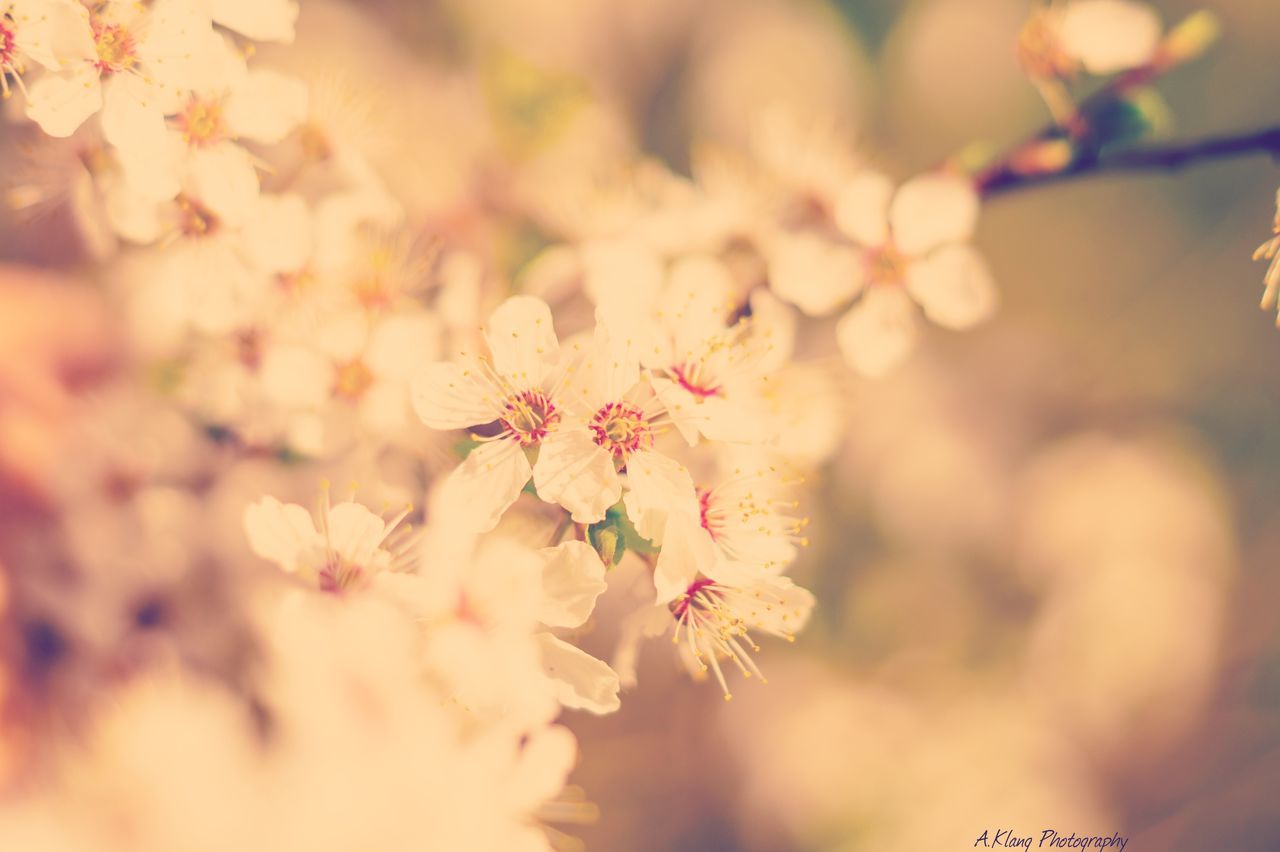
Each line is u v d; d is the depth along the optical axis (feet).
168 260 1.12
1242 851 1.84
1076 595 1.76
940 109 1.95
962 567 1.77
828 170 1.21
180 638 1.17
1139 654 1.73
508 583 1.05
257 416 1.14
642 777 1.67
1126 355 1.99
